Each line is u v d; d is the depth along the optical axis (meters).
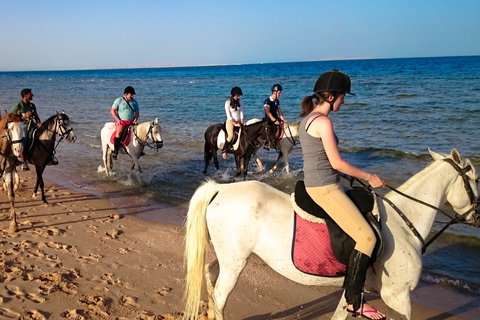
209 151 11.29
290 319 4.33
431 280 5.19
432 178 3.62
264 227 3.38
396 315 3.40
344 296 3.37
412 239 3.41
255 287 5.02
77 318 4.08
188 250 3.59
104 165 11.31
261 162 12.44
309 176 3.16
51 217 7.52
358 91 31.30
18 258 5.48
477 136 13.62
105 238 6.48
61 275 4.96
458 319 4.37
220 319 3.54
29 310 4.16
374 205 3.30
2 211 7.84
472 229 6.65
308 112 3.22
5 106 30.98
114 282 4.95
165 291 4.78
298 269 3.34
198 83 57.19
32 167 12.23
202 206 3.59
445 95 25.83
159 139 10.22
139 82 70.62
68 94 44.25
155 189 9.68
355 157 11.78
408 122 16.97
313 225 3.29
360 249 3.09
